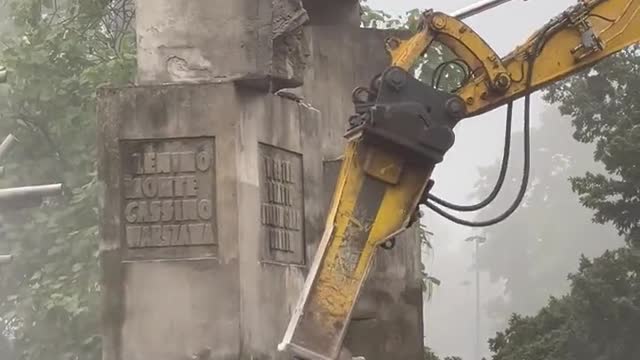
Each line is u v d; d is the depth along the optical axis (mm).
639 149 29375
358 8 19484
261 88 14789
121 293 14414
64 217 24781
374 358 18906
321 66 18562
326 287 12391
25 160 25938
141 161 14508
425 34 13055
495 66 13133
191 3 14766
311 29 18609
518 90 13219
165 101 14500
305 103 16484
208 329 14227
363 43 18750
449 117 12531
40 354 24422
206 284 14273
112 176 14539
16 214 25219
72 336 24203
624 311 28141
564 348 28156
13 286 25406
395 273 19141
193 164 14438
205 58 14695
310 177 15719
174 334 14281
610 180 30766
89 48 26062
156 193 14469
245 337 14234
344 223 12539
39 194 13055
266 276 14625
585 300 28344
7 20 28484
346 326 12352
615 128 30469
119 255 14461
